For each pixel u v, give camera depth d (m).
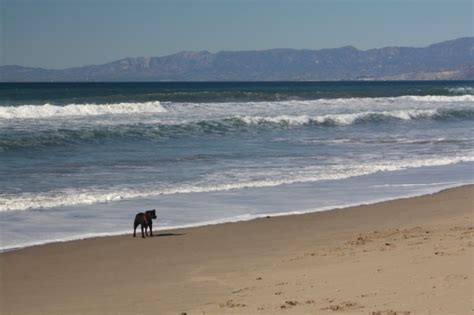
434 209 16.41
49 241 13.11
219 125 34.91
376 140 31.59
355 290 8.66
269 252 12.11
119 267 11.23
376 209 16.50
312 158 25.23
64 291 9.84
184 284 9.98
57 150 25.83
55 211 15.88
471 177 21.77
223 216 15.64
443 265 9.48
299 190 19.09
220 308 8.41
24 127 30.58
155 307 8.80
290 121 37.38
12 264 11.45
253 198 17.84
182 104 44.88
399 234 12.77
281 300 8.54
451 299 7.82
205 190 18.78
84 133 29.61
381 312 7.57
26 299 9.45
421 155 26.62
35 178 19.91
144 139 29.66
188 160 24.17
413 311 7.53
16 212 15.66
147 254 12.12
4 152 24.89
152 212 13.68
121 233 13.91
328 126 37.91
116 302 9.16
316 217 15.54
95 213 15.77
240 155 25.72
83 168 21.97
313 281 9.45
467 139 32.50
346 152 27.17
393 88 105.94
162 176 20.77
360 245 11.99
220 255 11.98
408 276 9.06
